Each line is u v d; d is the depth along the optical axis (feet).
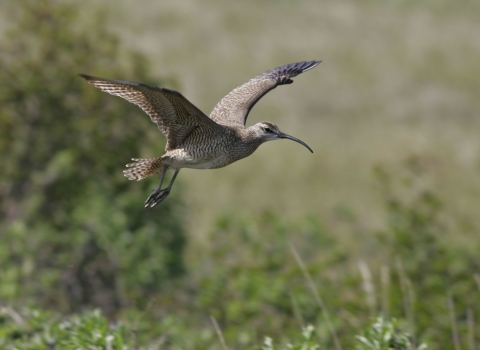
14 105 63.10
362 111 117.39
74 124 62.95
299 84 122.93
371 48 136.87
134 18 137.59
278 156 99.76
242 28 140.87
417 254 54.54
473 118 117.39
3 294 52.21
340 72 128.06
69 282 57.82
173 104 39.19
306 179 93.66
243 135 44.86
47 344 37.47
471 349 43.83
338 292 53.72
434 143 104.27
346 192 90.22
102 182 61.72
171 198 62.34
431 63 132.77
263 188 90.89
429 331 49.29
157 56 125.08
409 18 149.89
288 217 83.20
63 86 63.67
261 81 51.75
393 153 98.68
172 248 61.05
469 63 133.49
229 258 58.80
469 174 92.27
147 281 57.16
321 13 149.69
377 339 35.37
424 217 56.18
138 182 62.39
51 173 60.59
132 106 64.08
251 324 50.90
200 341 48.73
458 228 64.23
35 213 59.98
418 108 119.03
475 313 50.52
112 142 63.82
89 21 66.44
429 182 82.84
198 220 78.07
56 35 64.34
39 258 57.82
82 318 39.75
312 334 36.32
